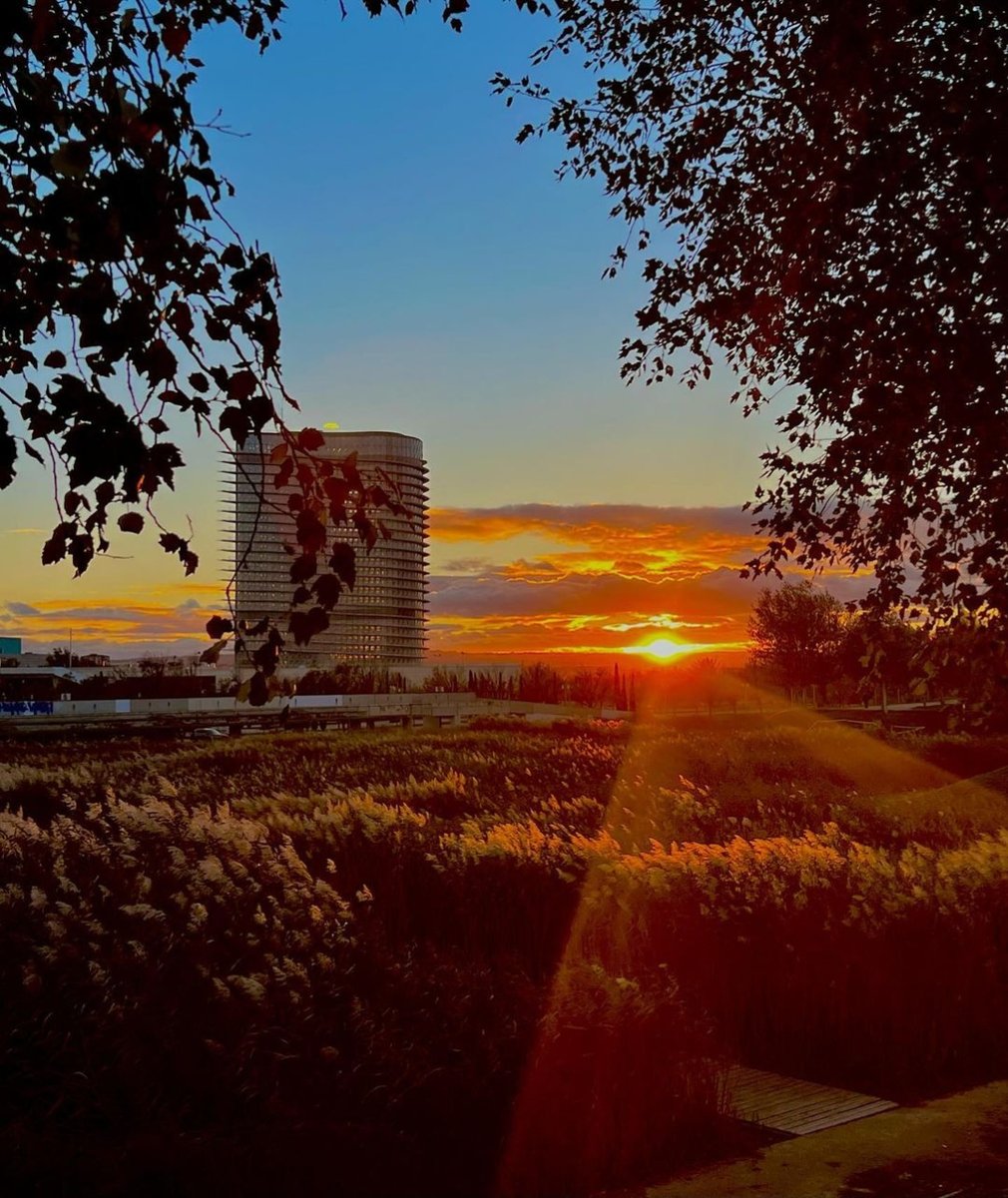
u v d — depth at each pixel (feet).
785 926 24.45
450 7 17.89
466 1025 17.76
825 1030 23.75
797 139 24.44
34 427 11.47
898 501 25.80
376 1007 18.20
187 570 11.39
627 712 306.96
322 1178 14.99
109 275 11.05
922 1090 22.57
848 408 24.23
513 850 30.58
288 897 23.30
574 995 19.15
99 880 25.14
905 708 208.13
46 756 115.65
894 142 21.40
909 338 21.58
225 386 11.13
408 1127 16.08
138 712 245.65
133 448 10.10
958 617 26.25
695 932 24.94
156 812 32.14
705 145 27.94
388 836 34.30
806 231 23.81
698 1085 18.98
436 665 431.43
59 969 18.31
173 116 11.32
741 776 83.82
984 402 21.99
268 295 11.50
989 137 20.29
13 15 9.86
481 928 28.55
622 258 30.73
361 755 103.09
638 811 51.67
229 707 256.73
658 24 27.81
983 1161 17.98
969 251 21.44
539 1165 16.46
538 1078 17.13
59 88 11.62
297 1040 16.63
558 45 29.66
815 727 124.88
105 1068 15.57
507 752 103.76
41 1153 13.97
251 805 50.96
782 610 226.79
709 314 27.53
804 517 26.61
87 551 11.20
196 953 19.54
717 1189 16.76
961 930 25.36
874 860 29.58
